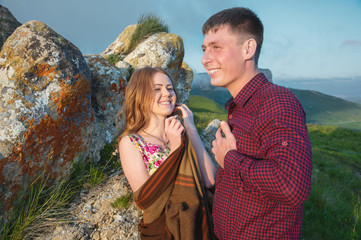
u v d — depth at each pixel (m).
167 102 1.86
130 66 5.09
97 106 3.63
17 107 2.28
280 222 1.22
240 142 1.31
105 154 3.43
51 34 2.65
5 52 2.47
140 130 1.84
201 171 1.89
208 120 6.56
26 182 2.32
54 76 2.54
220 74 1.39
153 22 6.38
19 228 2.14
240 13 1.33
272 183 1.00
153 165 1.68
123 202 2.50
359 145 12.45
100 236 2.22
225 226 1.38
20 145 2.22
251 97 1.35
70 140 2.76
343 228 4.04
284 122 1.08
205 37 1.45
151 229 1.62
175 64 5.57
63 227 2.24
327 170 7.86
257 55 1.39
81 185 2.78
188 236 1.47
